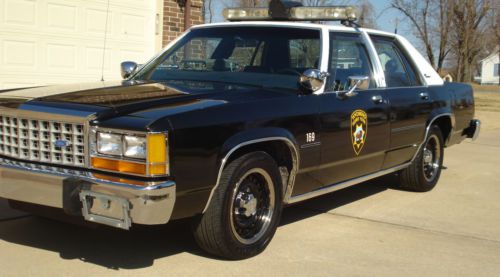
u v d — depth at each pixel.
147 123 3.62
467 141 12.45
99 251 4.52
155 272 4.12
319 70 4.81
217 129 3.97
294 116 4.60
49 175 3.83
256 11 5.92
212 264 4.32
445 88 7.16
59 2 8.85
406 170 6.89
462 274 4.41
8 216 5.28
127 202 3.61
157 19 10.08
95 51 9.36
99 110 3.81
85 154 3.80
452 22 25.92
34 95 4.25
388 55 6.34
